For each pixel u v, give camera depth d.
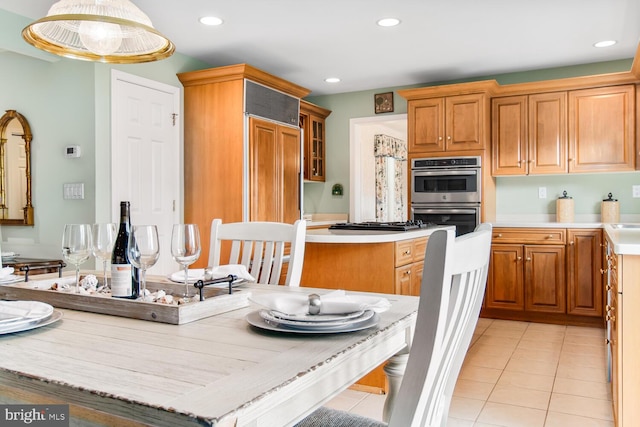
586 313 4.34
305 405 0.90
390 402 1.43
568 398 2.74
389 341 1.24
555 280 4.45
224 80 4.12
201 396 0.73
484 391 2.85
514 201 5.12
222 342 1.03
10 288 1.53
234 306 1.38
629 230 3.18
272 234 2.03
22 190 3.97
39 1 3.19
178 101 4.31
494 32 3.86
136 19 1.80
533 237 4.52
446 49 4.28
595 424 2.41
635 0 3.25
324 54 4.42
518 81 5.02
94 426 0.90
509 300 4.62
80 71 3.70
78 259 1.53
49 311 1.20
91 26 1.90
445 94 4.84
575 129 4.50
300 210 4.78
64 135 3.78
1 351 0.96
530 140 4.67
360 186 6.00
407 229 3.32
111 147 3.72
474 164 4.69
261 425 0.79
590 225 4.31
